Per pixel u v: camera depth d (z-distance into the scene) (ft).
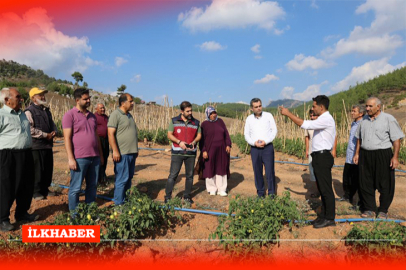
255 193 19.75
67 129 13.34
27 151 13.62
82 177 13.99
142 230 13.37
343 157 33.91
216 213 15.57
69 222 11.59
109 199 17.19
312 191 20.67
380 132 14.64
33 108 15.72
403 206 17.79
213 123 18.88
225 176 19.16
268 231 12.40
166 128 40.34
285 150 35.19
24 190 13.65
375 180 15.01
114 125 14.67
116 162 15.19
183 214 15.69
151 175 23.25
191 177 17.19
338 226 14.03
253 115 17.76
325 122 13.48
